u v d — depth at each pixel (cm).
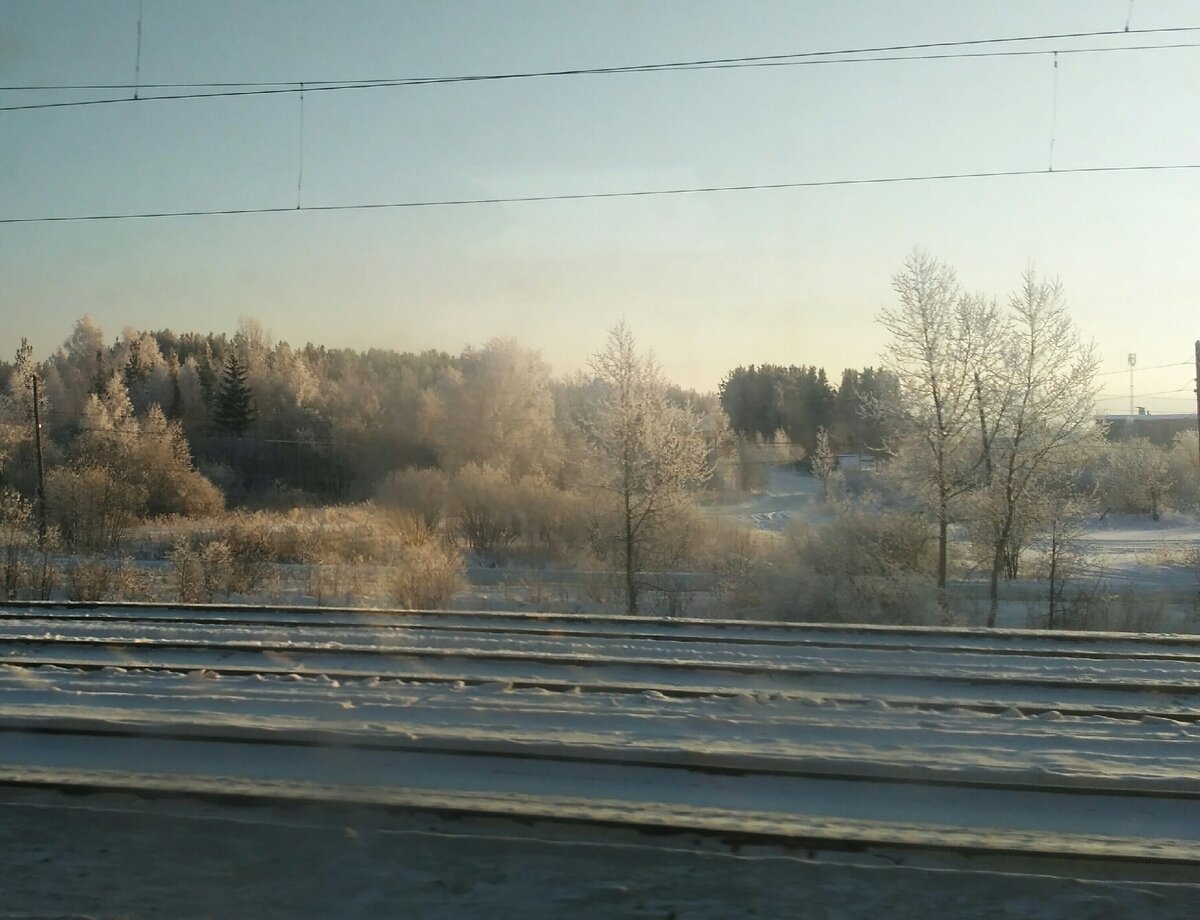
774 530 3653
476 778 729
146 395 7462
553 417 5284
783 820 641
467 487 3466
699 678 1102
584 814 625
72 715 883
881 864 561
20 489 4428
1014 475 2570
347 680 1039
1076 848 589
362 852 561
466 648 1281
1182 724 898
